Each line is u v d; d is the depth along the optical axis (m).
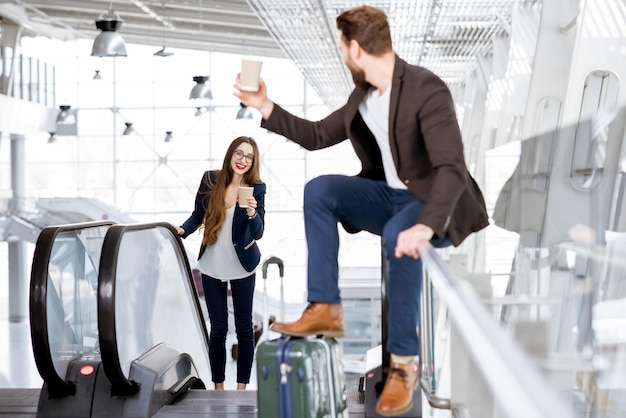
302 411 2.77
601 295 5.13
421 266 2.51
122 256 4.54
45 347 3.68
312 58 12.77
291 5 8.59
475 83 14.16
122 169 25.05
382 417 2.54
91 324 4.81
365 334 19.41
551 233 5.88
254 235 5.16
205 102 24.75
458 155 2.33
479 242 8.97
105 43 9.87
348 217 2.62
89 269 4.81
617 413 4.25
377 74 2.49
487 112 10.73
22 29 20.53
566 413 0.77
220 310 5.44
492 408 2.39
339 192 2.55
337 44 10.99
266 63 24.33
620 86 5.54
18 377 10.59
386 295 2.79
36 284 3.68
